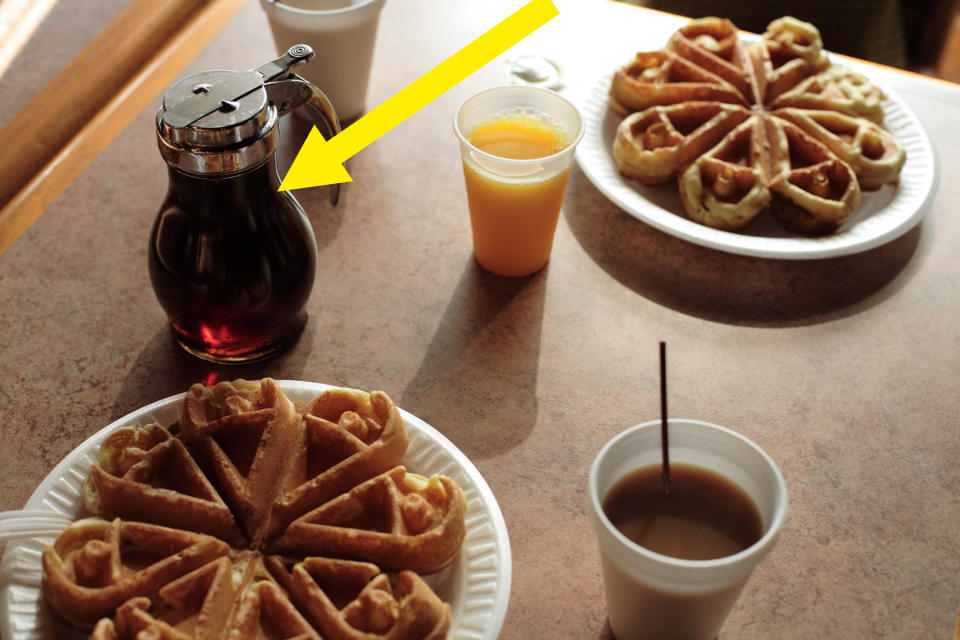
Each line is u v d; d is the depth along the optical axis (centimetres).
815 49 99
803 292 83
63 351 77
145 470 65
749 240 83
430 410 75
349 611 60
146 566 62
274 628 61
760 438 74
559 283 84
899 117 94
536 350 79
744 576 58
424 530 63
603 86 96
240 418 67
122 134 93
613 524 60
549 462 73
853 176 85
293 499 64
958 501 72
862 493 72
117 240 85
